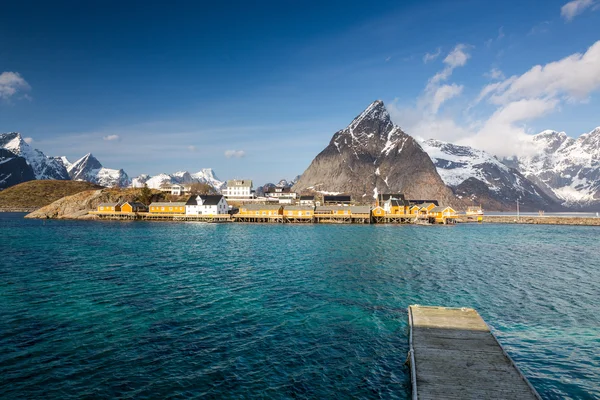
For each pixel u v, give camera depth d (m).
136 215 156.62
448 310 30.66
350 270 49.78
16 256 57.78
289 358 23.97
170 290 38.47
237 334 27.48
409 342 26.69
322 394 20.08
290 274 46.91
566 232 120.75
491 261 59.03
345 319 31.06
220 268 50.16
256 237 91.56
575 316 32.41
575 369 23.27
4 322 28.75
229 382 20.95
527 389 18.41
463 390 18.25
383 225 142.62
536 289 41.09
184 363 22.91
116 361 22.92
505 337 27.92
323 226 133.38
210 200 158.62
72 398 19.02
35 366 22.08
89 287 39.09
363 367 23.08
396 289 40.31
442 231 119.50
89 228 112.94
